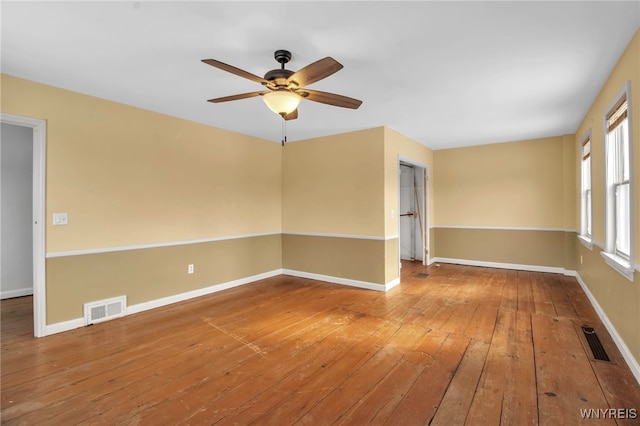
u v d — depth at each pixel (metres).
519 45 2.31
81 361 2.47
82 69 2.67
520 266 5.65
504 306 3.74
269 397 2.02
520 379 2.19
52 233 2.99
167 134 3.90
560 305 3.75
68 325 3.08
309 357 2.54
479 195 5.98
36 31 2.10
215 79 2.87
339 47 2.32
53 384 2.16
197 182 4.23
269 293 4.36
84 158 3.20
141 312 3.60
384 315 3.48
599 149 3.26
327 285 4.79
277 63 2.56
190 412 1.88
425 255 6.18
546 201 5.41
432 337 2.90
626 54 2.34
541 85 3.03
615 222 2.88
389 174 4.61
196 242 4.21
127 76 2.81
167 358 2.53
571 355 2.52
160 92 3.18
